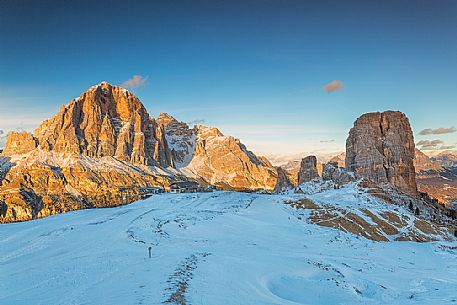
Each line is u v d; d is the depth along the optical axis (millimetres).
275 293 36906
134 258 44969
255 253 53406
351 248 64000
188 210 93375
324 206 90375
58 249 53750
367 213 84688
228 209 95062
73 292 32125
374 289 41812
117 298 29625
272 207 94875
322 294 38594
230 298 31594
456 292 39344
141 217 81812
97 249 52031
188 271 38406
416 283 45500
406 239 73375
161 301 28562
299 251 58688
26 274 39719
